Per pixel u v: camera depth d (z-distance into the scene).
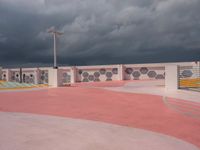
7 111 12.73
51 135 7.84
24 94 19.64
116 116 11.65
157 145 7.23
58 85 27.62
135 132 8.77
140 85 28.33
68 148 6.51
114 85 30.62
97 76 43.59
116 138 7.81
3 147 6.36
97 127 9.32
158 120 10.98
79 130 8.70
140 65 40.34
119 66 41.41
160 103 15.15
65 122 10.07
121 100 16.30
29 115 11.61
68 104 14.84
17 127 8.88
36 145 6.66
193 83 24.16
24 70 47.50
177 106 14.23
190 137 8.51
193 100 16.11
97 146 6.82
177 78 20.86
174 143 7.55
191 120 11.08
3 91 21.84
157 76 39.38
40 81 46.41
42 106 14.17
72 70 43.88
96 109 13.29
